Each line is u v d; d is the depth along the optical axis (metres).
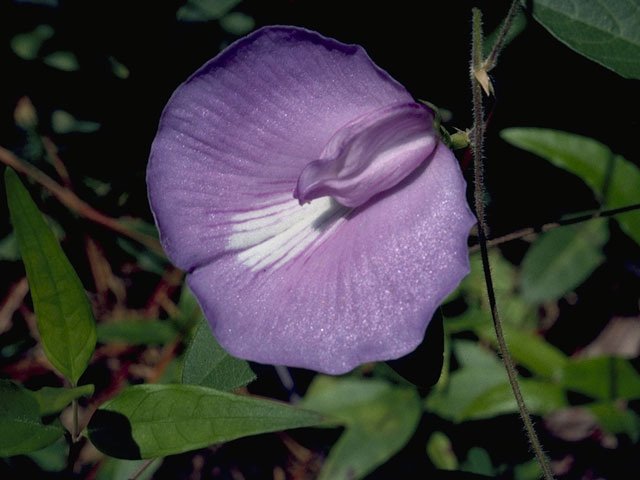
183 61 0.16
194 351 0.12
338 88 0.11
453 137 0.11
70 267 0.11
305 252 0.11
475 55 0.12
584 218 0.14
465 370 0.17
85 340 0.11
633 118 0.17
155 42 0.16
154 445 0.11
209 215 0.11
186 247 0.11
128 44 0.16
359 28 0.16
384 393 0.17
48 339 0.11
